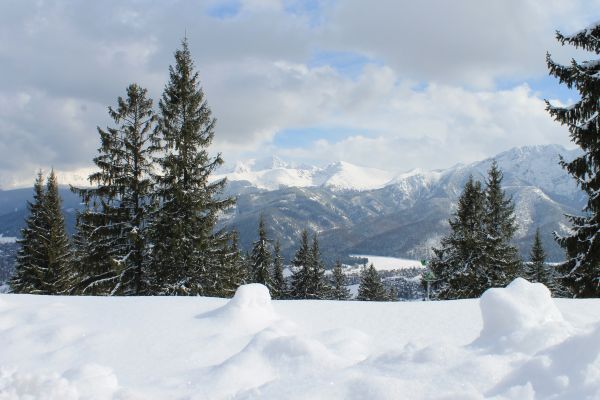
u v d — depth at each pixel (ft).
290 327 19.76
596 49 42.63
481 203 90.38
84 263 65.41
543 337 10.85
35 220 96.22
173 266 65.36
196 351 16.51
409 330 19.36
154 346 17.17
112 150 65.57
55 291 92.79
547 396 8.42
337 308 24.29
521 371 9.37
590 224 45.70
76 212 64.90
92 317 21.94
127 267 64.34
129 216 66.64
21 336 18.92
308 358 12.60
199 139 68.13
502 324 12.30
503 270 87.56
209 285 67.92
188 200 64.44
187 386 12.19
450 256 90.17
